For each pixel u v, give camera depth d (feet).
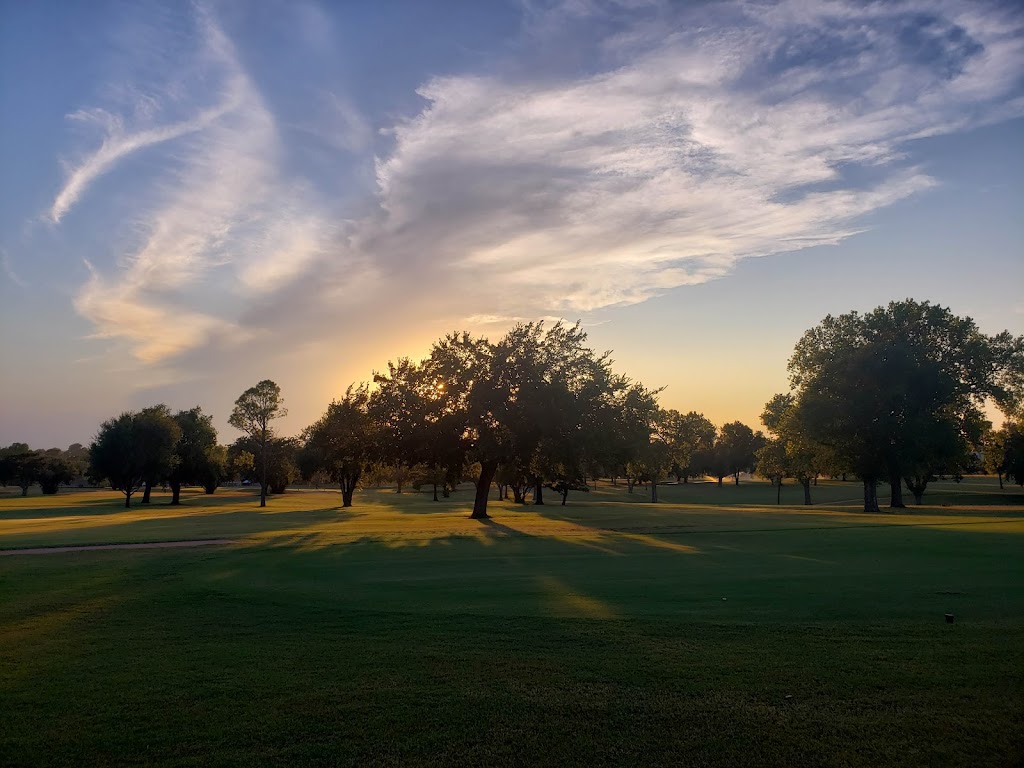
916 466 188.65
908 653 30.32
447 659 30.17
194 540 82.38
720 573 53.83
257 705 25.12
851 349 181.57
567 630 34.73
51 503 252.01
